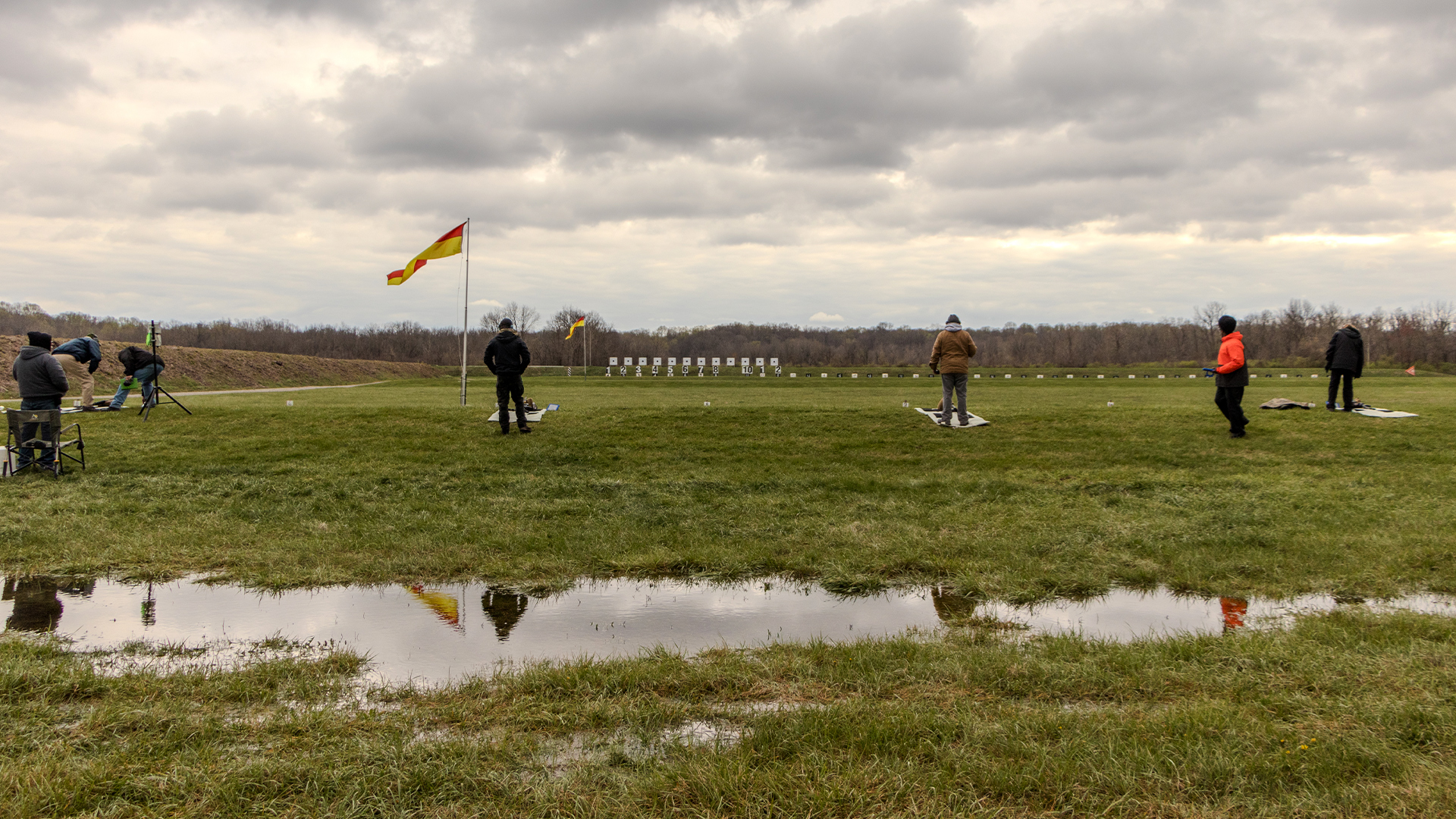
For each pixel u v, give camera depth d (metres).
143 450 14.22
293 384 60.28
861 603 7.64
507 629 6.82
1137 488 12.02
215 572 8.40
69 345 18.36
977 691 5.27
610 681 5.32
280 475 12.70
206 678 5.47
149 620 6.97
